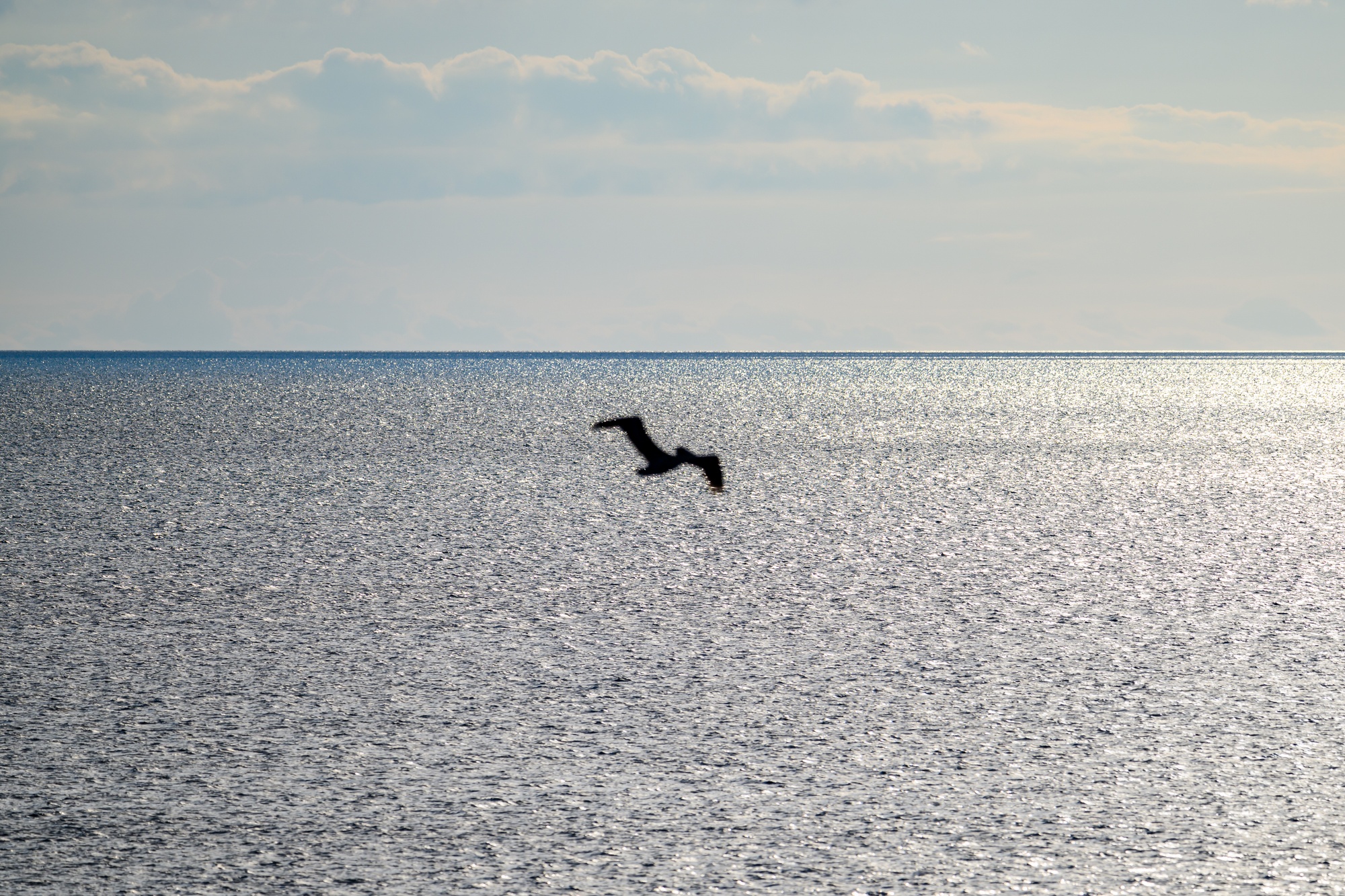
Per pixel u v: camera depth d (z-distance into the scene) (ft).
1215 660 83.82
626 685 77.36
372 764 63.10
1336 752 65.16
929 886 50.16
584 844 53.78
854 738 67.41
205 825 55.36
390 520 148.25
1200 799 58.95
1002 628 93.15
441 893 49.29
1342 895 49.49
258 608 98.89
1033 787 60.44
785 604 101.91
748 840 54.39
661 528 144.36
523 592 106.11
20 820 55.67
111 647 85.61
